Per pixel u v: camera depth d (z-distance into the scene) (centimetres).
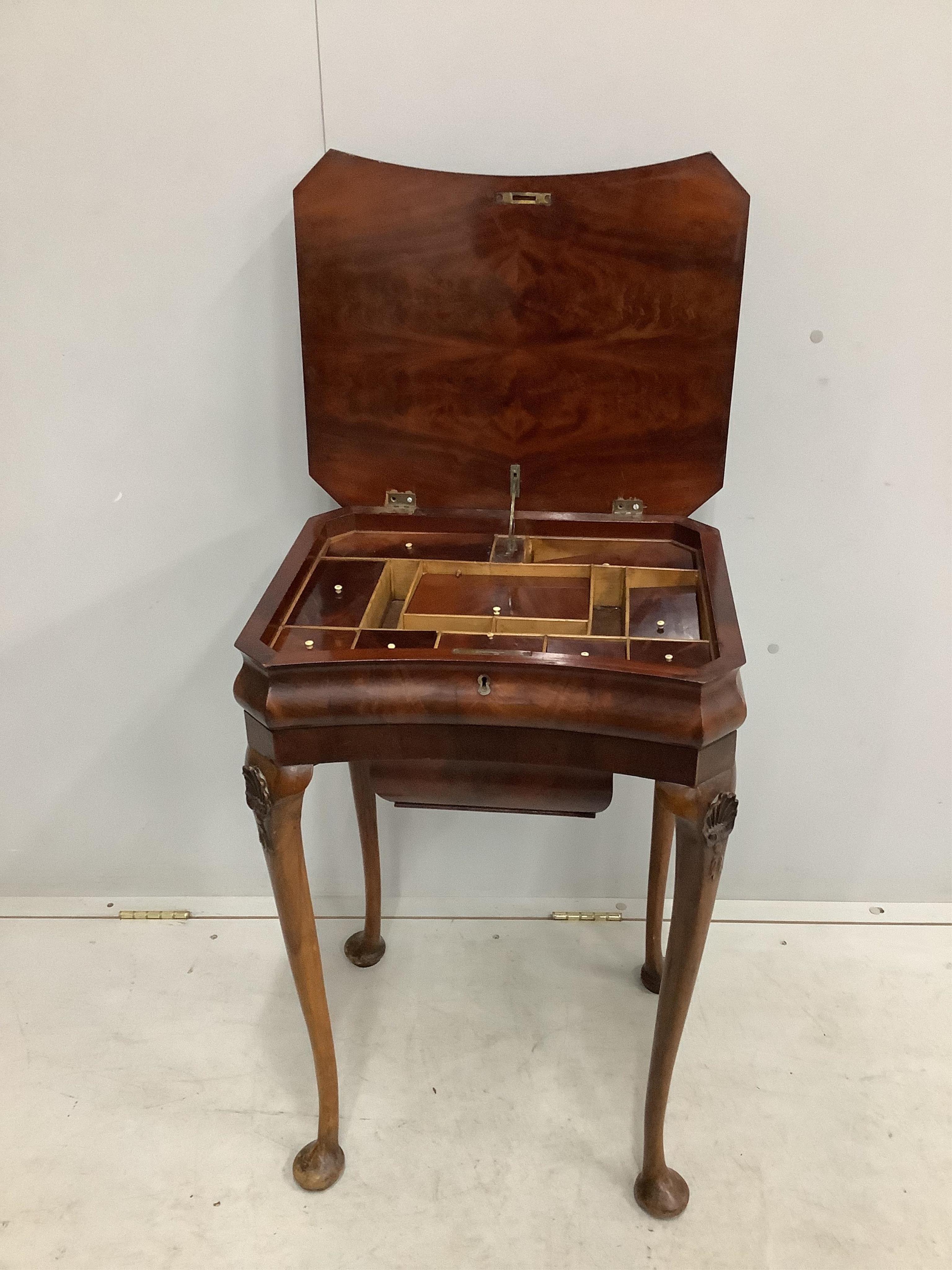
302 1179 138
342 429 140
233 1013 166
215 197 138
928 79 128
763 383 147
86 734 176
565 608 123
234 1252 131
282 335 146
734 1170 140
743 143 133
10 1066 157
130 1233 133
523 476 141
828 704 169
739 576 160
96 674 171
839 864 183
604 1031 162
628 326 131
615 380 134
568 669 105
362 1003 168
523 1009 167
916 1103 150
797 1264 129
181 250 141
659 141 133
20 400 151
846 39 127
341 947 179
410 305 132
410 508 143
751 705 170
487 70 130
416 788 136
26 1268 129
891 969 173
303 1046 160
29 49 131
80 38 130
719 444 136
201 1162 142
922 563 157
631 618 119
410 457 141
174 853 187
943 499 153
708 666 104
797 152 133
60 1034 162
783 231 137
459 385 136
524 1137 146
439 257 129
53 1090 153
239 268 142
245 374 149
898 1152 143
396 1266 129
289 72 131
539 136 134
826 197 135
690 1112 149
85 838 186
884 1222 134
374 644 112
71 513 159
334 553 135
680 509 140
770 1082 153
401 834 182
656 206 124
